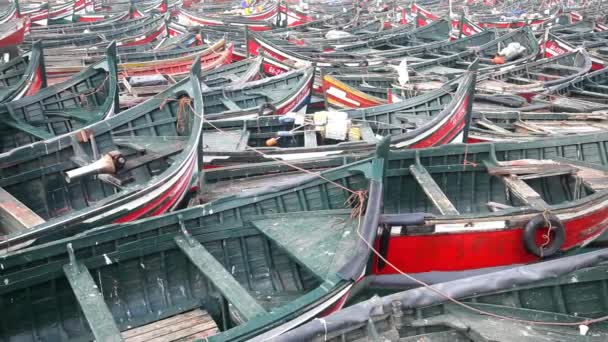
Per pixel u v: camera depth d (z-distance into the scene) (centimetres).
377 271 970
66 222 899
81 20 4172
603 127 1656
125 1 5450
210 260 812
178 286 895
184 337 780
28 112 1503
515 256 1016
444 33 3528
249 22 3803
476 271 1010
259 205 957
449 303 629
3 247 844
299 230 891
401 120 1617
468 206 1228
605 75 2316
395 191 1209
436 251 973
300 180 980
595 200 1035
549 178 1256
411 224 926
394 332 607
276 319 677
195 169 1175
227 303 819
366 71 2433
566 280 649
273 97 1859
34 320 814
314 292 723
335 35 3481
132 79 2042
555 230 982
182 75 2241
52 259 800
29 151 1148
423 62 2539
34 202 1139
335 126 1484
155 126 1333
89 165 1059
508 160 1281
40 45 1772
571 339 594
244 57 2852
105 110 1471
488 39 3148
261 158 1311
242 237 930
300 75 2061
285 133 1487
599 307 664
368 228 841
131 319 838
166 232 882
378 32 3544
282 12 4444
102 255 828
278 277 943
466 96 1470
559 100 1998
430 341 609
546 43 3009
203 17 3866
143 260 870
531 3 5472
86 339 807
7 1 4450
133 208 990
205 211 904
